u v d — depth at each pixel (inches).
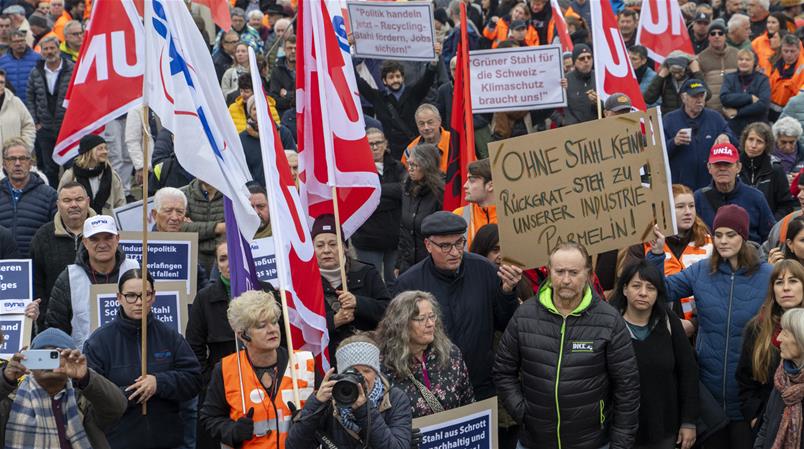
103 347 435.5
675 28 839.1
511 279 446.3
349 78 501.7
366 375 372.8
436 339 416.5
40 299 502.9
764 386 445.1
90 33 531.5
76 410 387.9
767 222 572.7
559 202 454.3
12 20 1007.0
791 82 855.7
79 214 553.3
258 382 411.8
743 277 460.4
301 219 448.8
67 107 534.3
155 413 436.8
